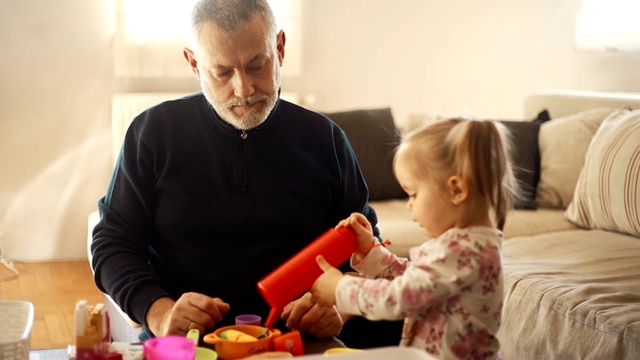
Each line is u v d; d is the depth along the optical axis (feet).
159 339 4.25
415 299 4.30
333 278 4.61
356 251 5.00
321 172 6.16
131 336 7.92
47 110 13.94
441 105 16.14
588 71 16.81
